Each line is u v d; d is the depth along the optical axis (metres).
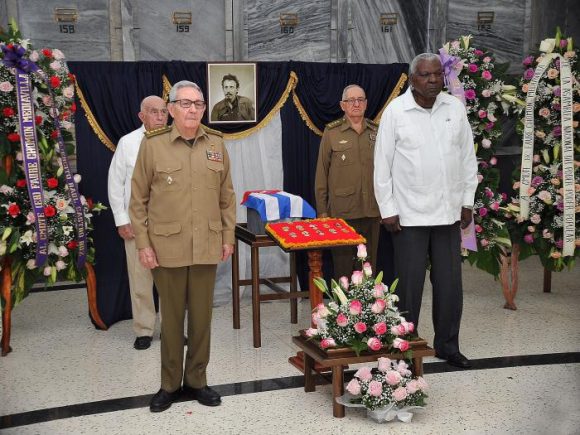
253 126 5.37
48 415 3.42
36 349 4.50
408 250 3.91
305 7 6.44
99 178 5.05
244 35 6.34
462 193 3.98
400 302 3.99
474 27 6.87
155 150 3.29
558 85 5.16
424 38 6.75
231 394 3.65
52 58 4.50
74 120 4.98
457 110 3.90
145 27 6.16
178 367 3.48
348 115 4.87
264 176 5.55
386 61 6.68
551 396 3.56
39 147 4.43
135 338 4.74
